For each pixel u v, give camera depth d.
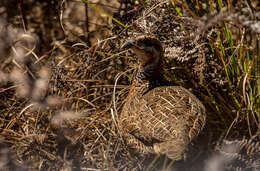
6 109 9.65
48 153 8.54
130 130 8.14
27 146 8.81
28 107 9.04
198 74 9.19
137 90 8.83
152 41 8.41
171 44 9.03
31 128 9.31
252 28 6.82
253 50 8.30
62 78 9.27
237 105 9.01
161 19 9.16
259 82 8.54
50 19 12.00
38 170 8.52
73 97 9.34
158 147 7.22
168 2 9.06
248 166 8.05
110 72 10.27
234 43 9.22
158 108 7.82
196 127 7.44
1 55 9.97
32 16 12.07
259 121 8.66
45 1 12.30
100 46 10.05
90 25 11.61
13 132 8.89
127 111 8.45
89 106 9.94
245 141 8.25
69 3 12.12
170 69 9.78
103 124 9.23
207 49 8.88
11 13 12.03
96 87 9.88
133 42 8.22
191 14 8.43
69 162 8.34
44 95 9.23
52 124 9.05
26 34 9.48
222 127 9.30
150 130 7.57
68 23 11.69
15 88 9.70
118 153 8.77
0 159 8.49
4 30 10.08
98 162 8.66
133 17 9.73
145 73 8.72
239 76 8.72
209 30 8.59
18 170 8.48
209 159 7.82
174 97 8.06
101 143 8.86
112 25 10.37
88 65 9.76
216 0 9.10
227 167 8.07
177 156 7.00
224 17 6.71
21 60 9.42
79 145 8.89
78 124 9.42
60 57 10.69
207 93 9.49
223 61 8.55
